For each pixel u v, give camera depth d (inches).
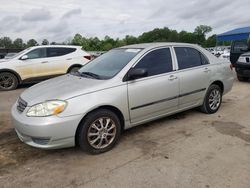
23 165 138.7
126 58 172.2
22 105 146.9
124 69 160.6
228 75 226.8
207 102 212.2
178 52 191.9
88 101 140.9
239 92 307.1
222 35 802.2
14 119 144.7
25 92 161.5
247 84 361.7
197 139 166.1
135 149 153.9
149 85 166.4
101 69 174.1
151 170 130.0
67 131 136.3
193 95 197.9
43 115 134.1
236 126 188.2
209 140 164.1
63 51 409.7
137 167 133.3
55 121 132.6
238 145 156.0
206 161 137.4
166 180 121.0
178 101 187.3
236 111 225.5
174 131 180.5
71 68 410.9
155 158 142.2
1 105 271.6
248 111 225.0
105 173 128.6
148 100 167.3
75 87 148.3
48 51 398.6
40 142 137.6
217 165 133.0
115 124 153.3
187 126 189.6
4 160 144.1
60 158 145.5
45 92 148.3
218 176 123.2
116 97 151.1
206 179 121.0
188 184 117.6
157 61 177.5
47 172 131.3
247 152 146.6
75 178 125.0
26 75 381.4
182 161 138.0
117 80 154.7
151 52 176.4
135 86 159.9
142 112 166.7
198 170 128.8
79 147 158.1
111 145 153.3
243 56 373.4
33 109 137.4
